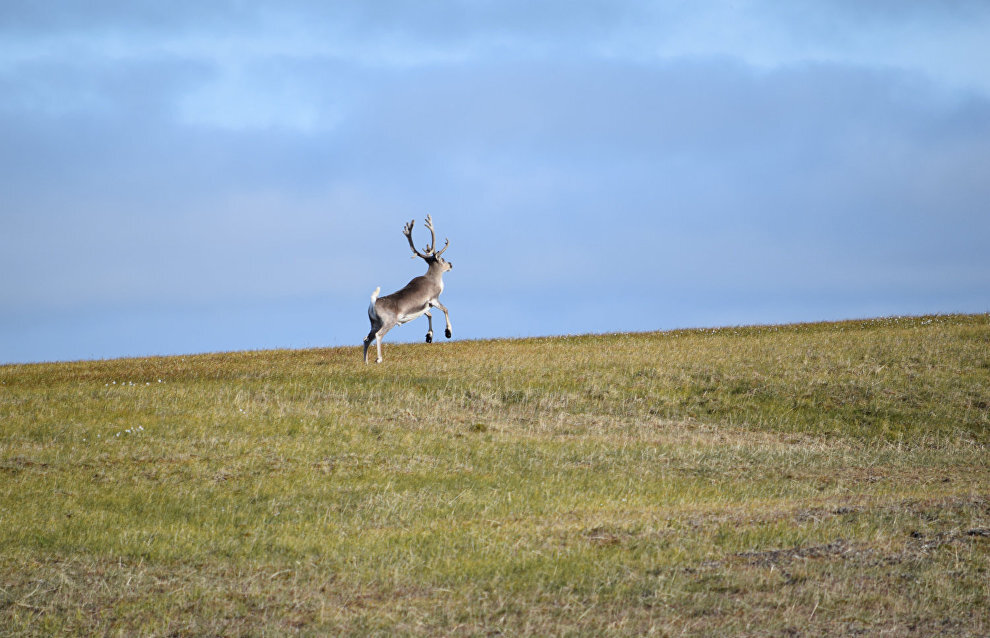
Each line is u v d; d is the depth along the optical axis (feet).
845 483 216.95
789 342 406.82
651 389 327.88
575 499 199.72
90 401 298.76
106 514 186.09
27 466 227.20
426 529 172.45
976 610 116.88
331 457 242.17
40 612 125.90
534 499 200.23
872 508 169.68
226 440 255.29
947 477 221.87
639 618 118.42
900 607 117.70
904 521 158.51
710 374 342.64
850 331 451.94
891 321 487.61
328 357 411.34
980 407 293.43
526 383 336.90
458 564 145.07
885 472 230.89
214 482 217.36
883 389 313.12
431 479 222.89
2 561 148.97
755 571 133.49
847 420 290.97
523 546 154.40
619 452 253.85
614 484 217.56
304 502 199.31
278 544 161.58
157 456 237.86
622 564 140.56
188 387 328.70
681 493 205.67
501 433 276.62
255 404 300.40
